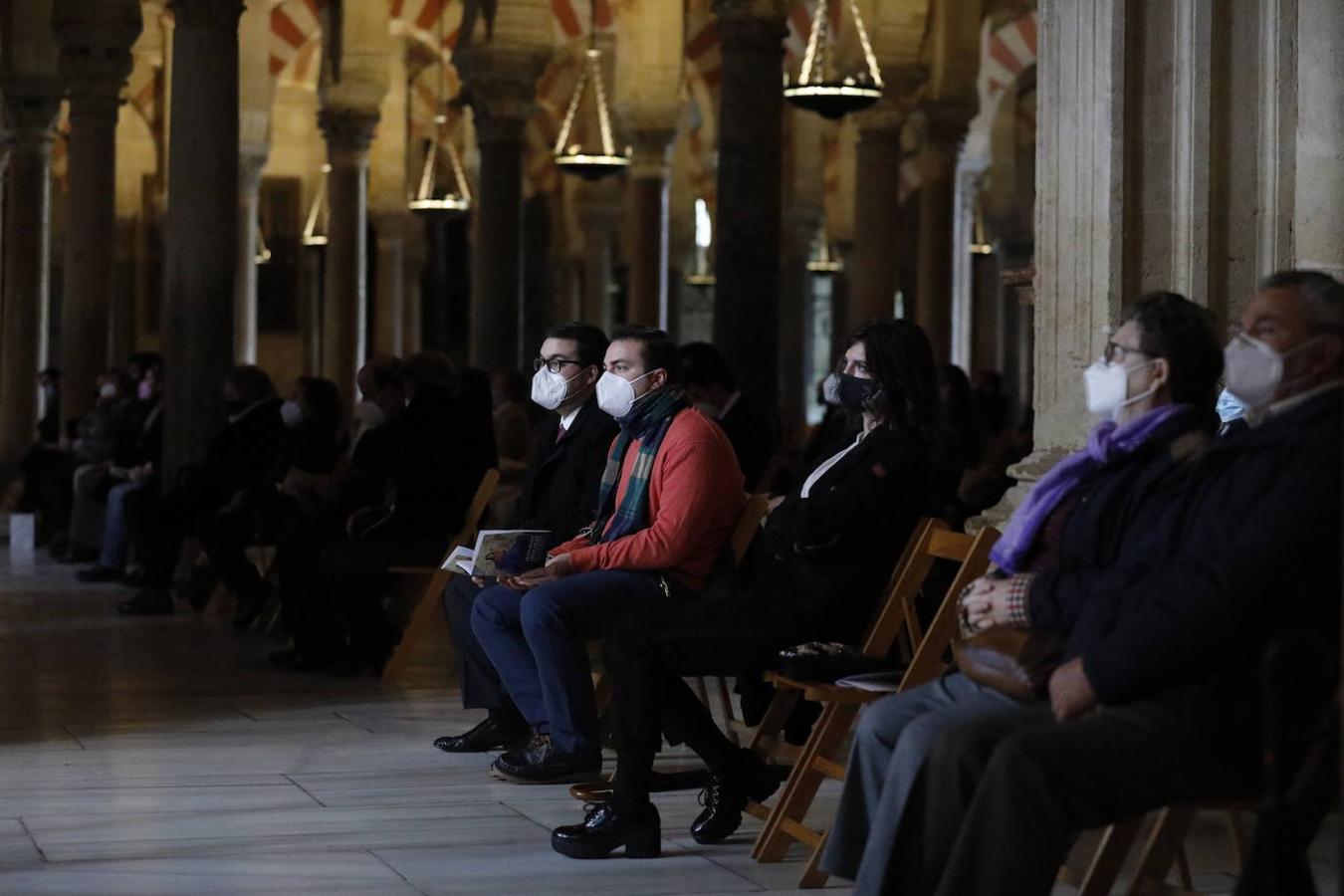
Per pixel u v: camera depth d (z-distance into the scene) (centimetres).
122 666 1742
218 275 2386
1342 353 716
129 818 1070
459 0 4722
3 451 3603
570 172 3791
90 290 3131
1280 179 1195
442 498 1650
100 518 2809
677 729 1012
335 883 921
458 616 1288
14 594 2386
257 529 1986
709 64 4909
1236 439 720
